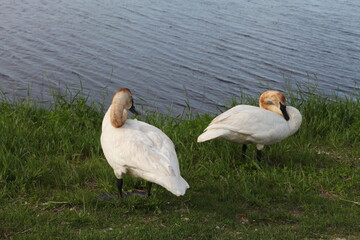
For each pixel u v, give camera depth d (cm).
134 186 736
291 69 1719
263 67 1736
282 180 770
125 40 1959
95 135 888
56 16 2244
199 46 1908
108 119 702
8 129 855
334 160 887
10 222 606
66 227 600
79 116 975
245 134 798
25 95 1480
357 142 968
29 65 1711
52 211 649
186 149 854
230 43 1936
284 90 1569
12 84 1558
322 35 2028
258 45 1923
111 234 583
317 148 948
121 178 670
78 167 774
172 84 1603
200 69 1714
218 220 638
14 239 569
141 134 650
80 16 2247
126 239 576
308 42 1952
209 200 693
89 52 1839
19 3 2434
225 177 779
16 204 662
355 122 1033
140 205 664
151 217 644
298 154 880
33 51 1833
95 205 665
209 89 1572
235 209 670
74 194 692
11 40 1931
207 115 1030
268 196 719
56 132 873
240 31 2066
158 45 1914
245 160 848
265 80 1642
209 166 805
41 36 1986
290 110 857
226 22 2177
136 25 2131
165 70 1702
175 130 927
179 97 1512
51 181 728
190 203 684
